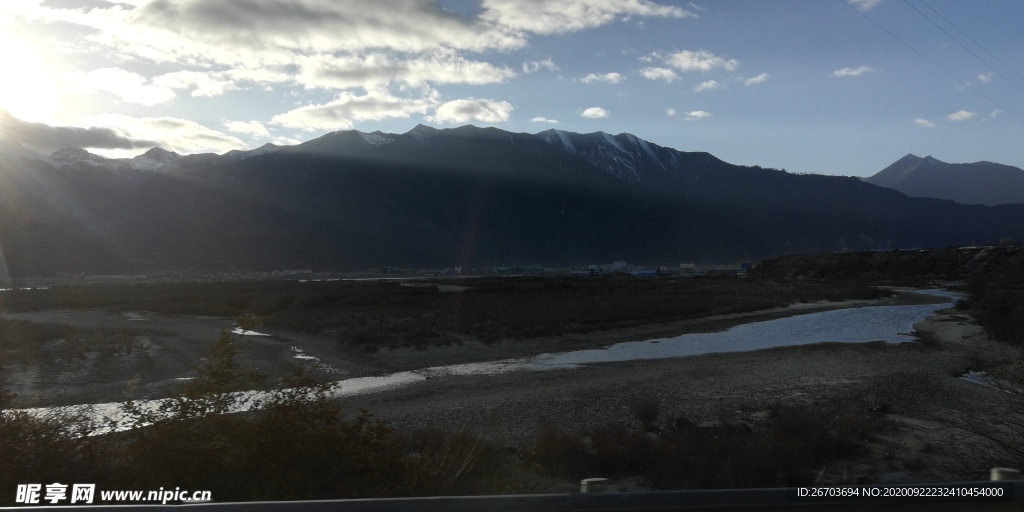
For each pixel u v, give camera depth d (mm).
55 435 6672
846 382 20188
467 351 29203
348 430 6957
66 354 25688
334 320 39844
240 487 6562
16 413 6840
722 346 31906
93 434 7844
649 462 10570
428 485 7113
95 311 53594
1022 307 32969
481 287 74625
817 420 12875
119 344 29422
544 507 4066
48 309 55531
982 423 11328
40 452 6375
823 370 22922
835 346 30781
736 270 185375
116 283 102688
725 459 9852
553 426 13273
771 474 9453
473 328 35750
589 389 19641
